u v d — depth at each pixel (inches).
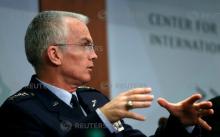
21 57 322.7
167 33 386.6
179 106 201.0
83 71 223.3
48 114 209.8
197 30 399.5
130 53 369.4
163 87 380.2
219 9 407.5
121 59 365.4
